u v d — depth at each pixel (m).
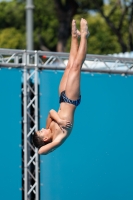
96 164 47.69
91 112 47.97
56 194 46.38
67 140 46.94
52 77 46.91
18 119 45.59
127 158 48.75
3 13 107.88
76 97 33.78
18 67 45.84
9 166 44.97
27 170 45.28
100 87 48.44
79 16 104.00
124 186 48.41
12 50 45.47
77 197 46.91
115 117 48.72
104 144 48.09
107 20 87.94
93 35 106.19
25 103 45.47
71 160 47.00
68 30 93.81
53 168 46.44
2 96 45.25
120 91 49.09
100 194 47.62
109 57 48.84
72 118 33.91
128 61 49.62
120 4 91.44
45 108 46.56
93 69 48.41
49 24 108.06
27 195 45.16
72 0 91.81
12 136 45.28
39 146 34.59
